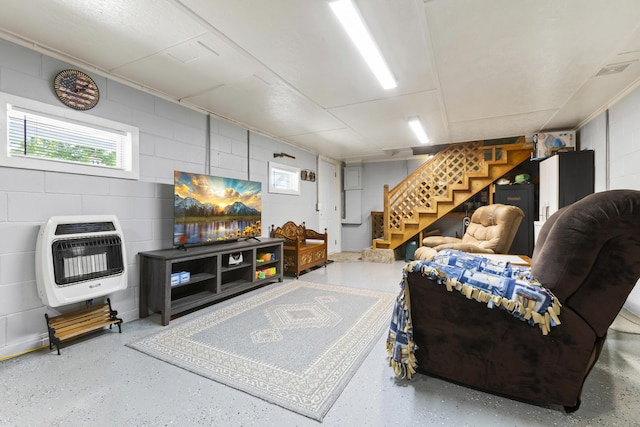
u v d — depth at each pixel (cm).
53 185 224
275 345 214
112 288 234
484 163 523
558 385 142
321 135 482
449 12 182
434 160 564
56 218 211
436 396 156
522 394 149
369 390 162
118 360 194
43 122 222
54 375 176
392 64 248
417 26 196
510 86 293
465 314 157
